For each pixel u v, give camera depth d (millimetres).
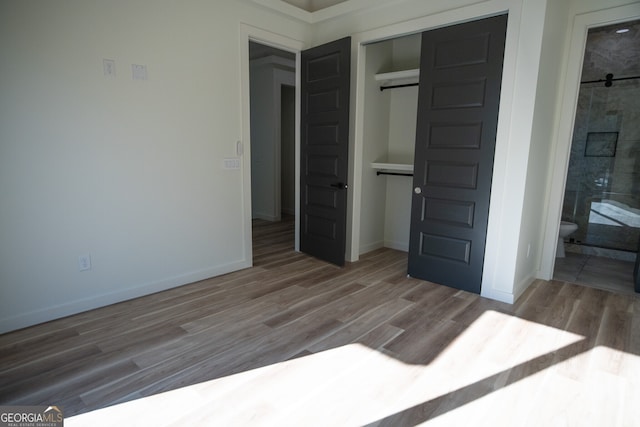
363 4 3412
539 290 3236
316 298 2992
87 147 2541
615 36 4273
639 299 3045
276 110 6133
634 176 4348
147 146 2854
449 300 2982
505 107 2797
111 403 1713
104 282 2748
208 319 2586
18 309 2367
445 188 3191
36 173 2340
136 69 2717
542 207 3412
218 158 3357
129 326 2461
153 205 2953
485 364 2070
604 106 4445
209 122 3240
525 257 3156
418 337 2369
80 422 1589
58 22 2318
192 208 3223
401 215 4539
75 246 2568
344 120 3555
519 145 2771
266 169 6375
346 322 2570
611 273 3779
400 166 3977
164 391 1804
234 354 2145
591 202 4641
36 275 2416
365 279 3459
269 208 6438
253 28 3461
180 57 2965
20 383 1841
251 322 2551
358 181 3924
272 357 2121
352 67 3709
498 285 2988
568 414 1676
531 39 2633
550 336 2395
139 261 2928
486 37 2822
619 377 1957
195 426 1580
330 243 3902
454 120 3062
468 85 2951
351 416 1651
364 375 1956
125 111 2697
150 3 2740
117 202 2738
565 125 3281
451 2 2973
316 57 3771
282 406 1711
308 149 4035
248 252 3758
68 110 2426
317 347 2234
